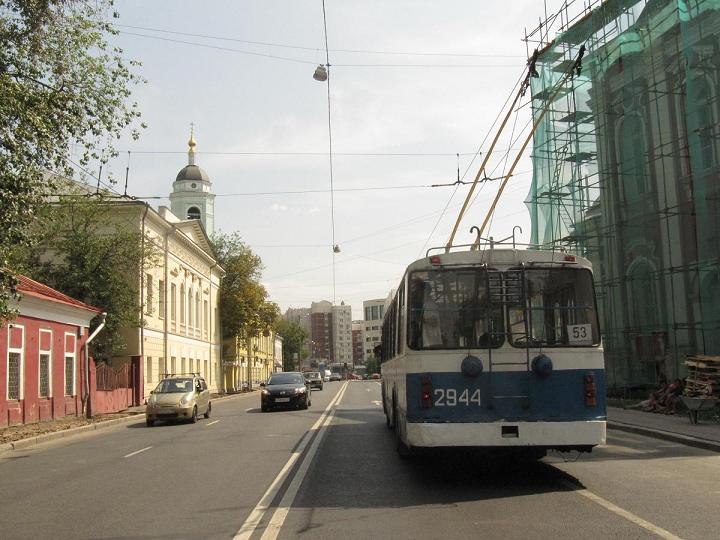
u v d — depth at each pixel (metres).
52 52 15.73
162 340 40.31
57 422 23.42
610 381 25.02
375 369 121.94
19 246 15.54
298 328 120.12
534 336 9.12
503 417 8.94
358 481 9.78
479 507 7.79
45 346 23.81
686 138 22.27
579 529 6.64
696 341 21.56
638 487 8.86
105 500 8.96
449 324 9.20
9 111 13.71
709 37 20.77
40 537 6.98
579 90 27.39
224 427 20.27
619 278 24.77
